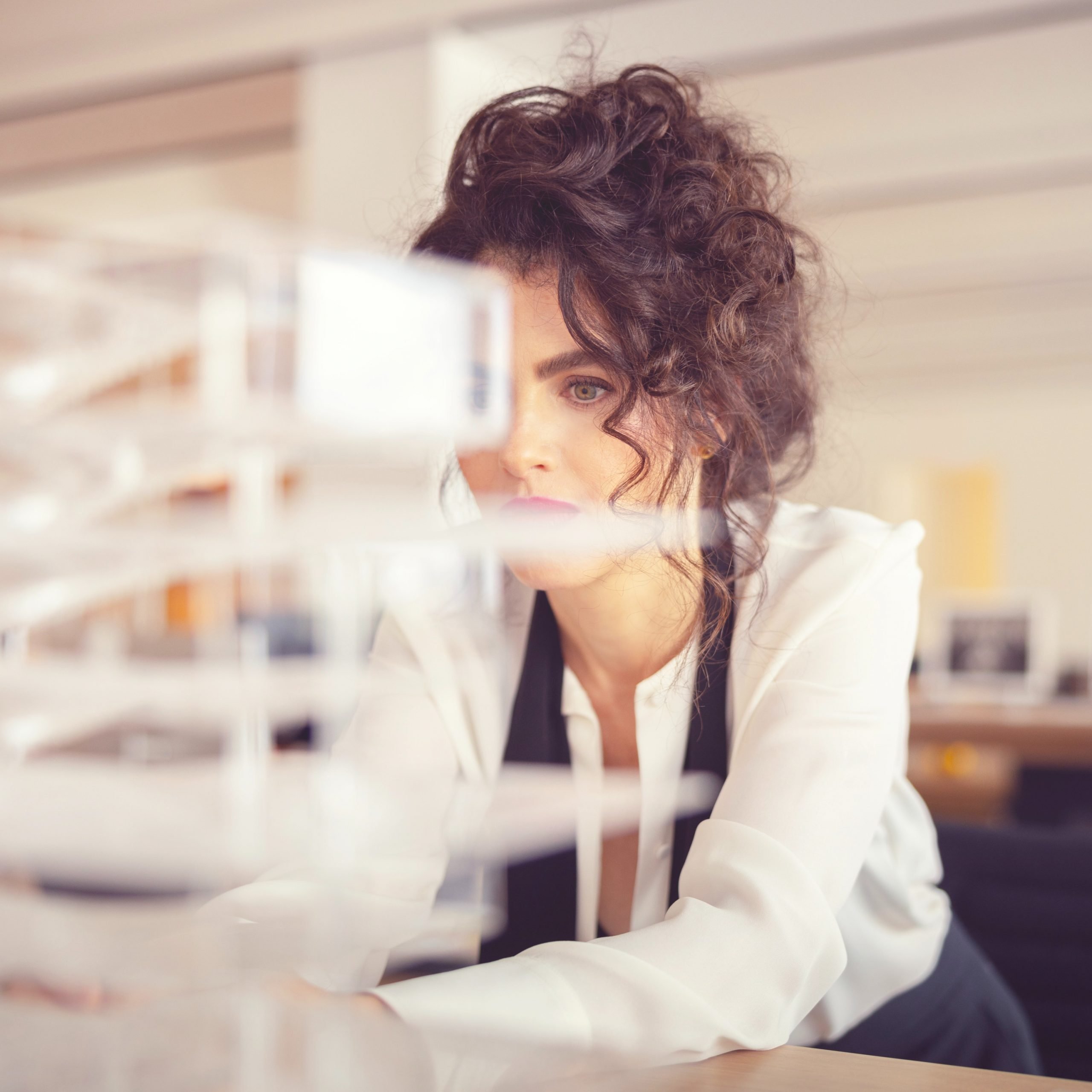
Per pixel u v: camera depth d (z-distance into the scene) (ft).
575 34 3.07
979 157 14.11
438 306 1.14
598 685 2.34
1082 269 18.29
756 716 1.98
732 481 2.07
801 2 10.01
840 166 14.25
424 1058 0.96
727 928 1.54
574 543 1.80
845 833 1.78
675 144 2.00
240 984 0.92
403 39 11.18
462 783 2.04
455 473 1.75
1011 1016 2.79
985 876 3.17
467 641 2.27
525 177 1.82
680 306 1.85
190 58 11.92
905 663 2.06
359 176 11.39
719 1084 1.15
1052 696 12.20
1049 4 10.22
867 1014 2.48
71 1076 0.77
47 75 12.54
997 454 28.07
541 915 2.13
